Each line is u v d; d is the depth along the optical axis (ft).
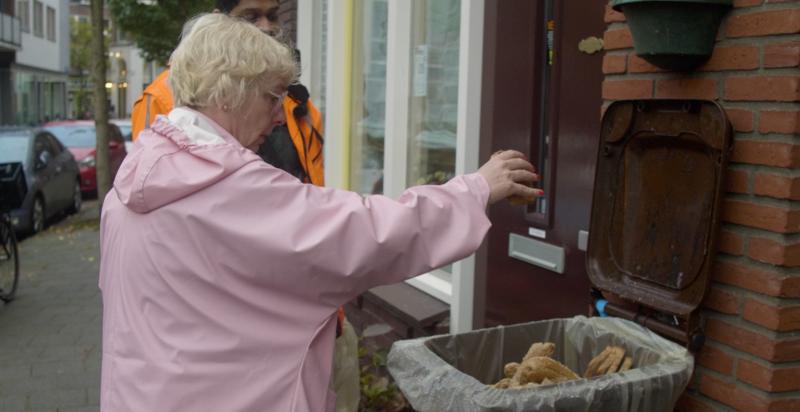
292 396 5.46
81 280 27.43
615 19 8.84
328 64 19.74
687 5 7.22
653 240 8.18
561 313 10.84
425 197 5.67
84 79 162.71
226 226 5.27
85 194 51.49
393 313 15.42
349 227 5.41
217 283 5.34
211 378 5.35
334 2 19.42
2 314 22.75
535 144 11.31
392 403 12.78
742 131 7.30
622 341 7.67
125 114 186.80
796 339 7.14
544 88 11.19
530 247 11.35
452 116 15.19
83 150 51.96
